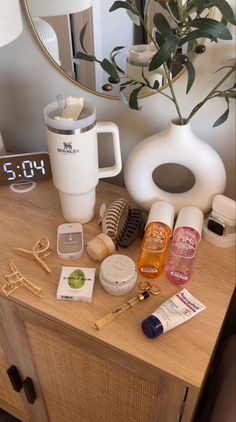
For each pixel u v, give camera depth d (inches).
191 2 22.5
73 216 30.2
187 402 22.3
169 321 22.2
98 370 26.2
